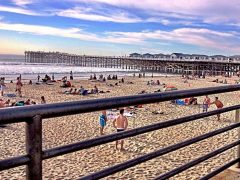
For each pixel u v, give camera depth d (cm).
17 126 1875
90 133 1828
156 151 233
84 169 1198
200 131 1892
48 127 1930
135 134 206
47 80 5350
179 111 2716
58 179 1089
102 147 1475
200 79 7344
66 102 161
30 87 4409
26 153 145
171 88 4562
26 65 11162
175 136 1739
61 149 159
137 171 1162
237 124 351
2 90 3556
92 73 8712
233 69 9375
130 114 2420
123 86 5084
